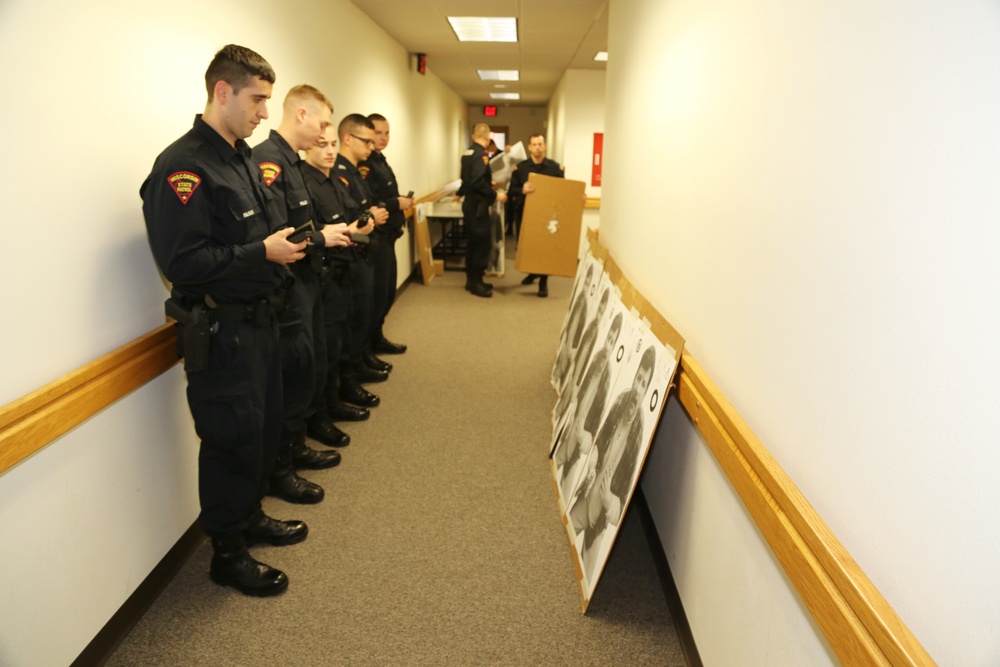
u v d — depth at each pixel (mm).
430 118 7773
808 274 972
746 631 1199
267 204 1785
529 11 4441
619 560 2049
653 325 1851
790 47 1052
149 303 1762
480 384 3588
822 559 856
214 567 1852
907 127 714
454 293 5910
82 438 1473
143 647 1620
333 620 1728
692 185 1705
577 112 7379
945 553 634
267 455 1986
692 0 1738
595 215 7480
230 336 1655
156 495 1813
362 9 4414
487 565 1975
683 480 1738
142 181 1729
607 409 2057
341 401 3168
